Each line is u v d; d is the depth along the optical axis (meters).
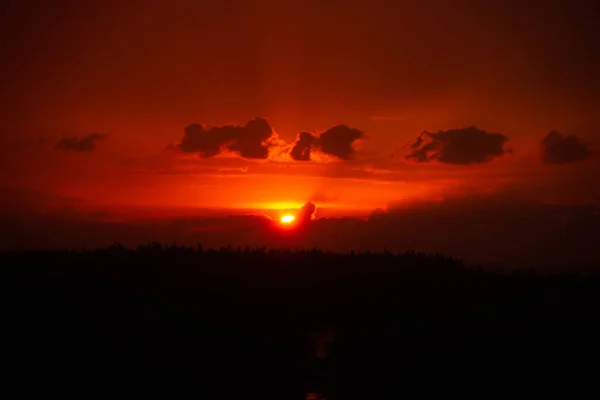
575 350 16.98
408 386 14.77
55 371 15.16
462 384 14.96
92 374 15.16
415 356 16.94
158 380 15.05
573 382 14.98
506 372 15.62
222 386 14.88
